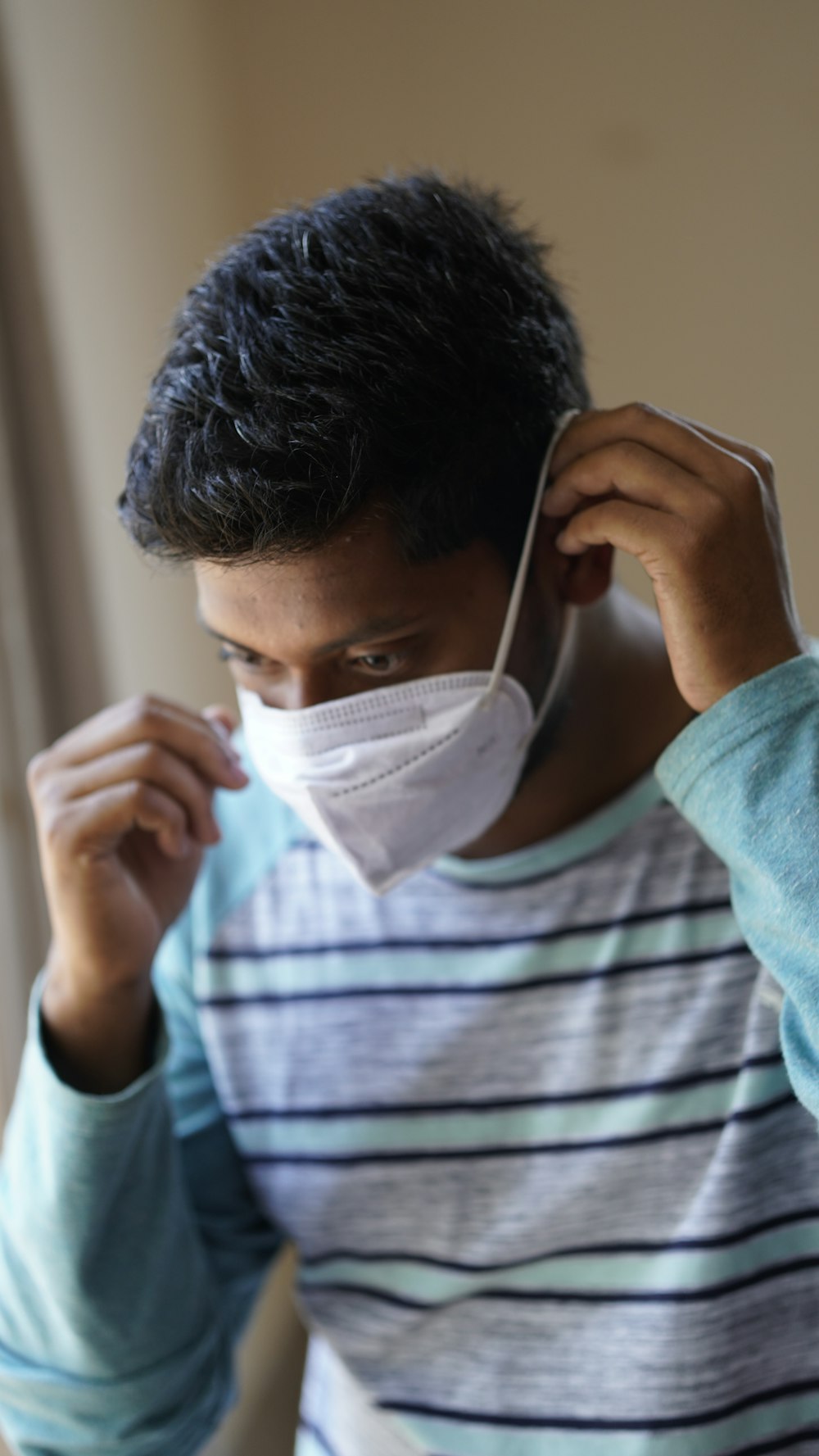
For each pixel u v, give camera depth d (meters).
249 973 1.07
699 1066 0.92
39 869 1.46
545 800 0.97
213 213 1.76
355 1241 1.04
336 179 1.71
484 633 0.85
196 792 1.00
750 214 1.56
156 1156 1.01
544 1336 0.96
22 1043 1.41
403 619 0.81
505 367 0.81
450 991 1.00
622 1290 0.93
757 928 0.76
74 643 1.51
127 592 1.58
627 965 0.95
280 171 1.73
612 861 0.96
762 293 1.58
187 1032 1.12
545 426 0.85
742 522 0.78
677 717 0.97
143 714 1.00
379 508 0.76
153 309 1.65
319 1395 1.17
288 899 1.07
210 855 1.11
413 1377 1.01
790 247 1.56
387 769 0.86
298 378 0.74
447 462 0.77
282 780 0.90
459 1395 0.99
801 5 1.50
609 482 0.81
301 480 0.73
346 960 1.04
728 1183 0.90
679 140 1.57
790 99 1.52
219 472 0.74
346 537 0.76
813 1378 0.91
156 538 0.82
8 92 1.37
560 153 1.61
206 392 0.76
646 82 1.57
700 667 0.79
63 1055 0.99
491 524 0.83
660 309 1.61
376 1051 1.02
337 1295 1.05
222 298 0.81
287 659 0.83
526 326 0.84
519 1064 0.98
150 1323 1.01
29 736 1.47
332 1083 1.04
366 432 0.73
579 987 0.96
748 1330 0.90
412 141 1.67
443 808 0.89
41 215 1.41
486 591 0.84
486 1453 0.97
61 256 1.45
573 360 0.93
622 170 1.59
